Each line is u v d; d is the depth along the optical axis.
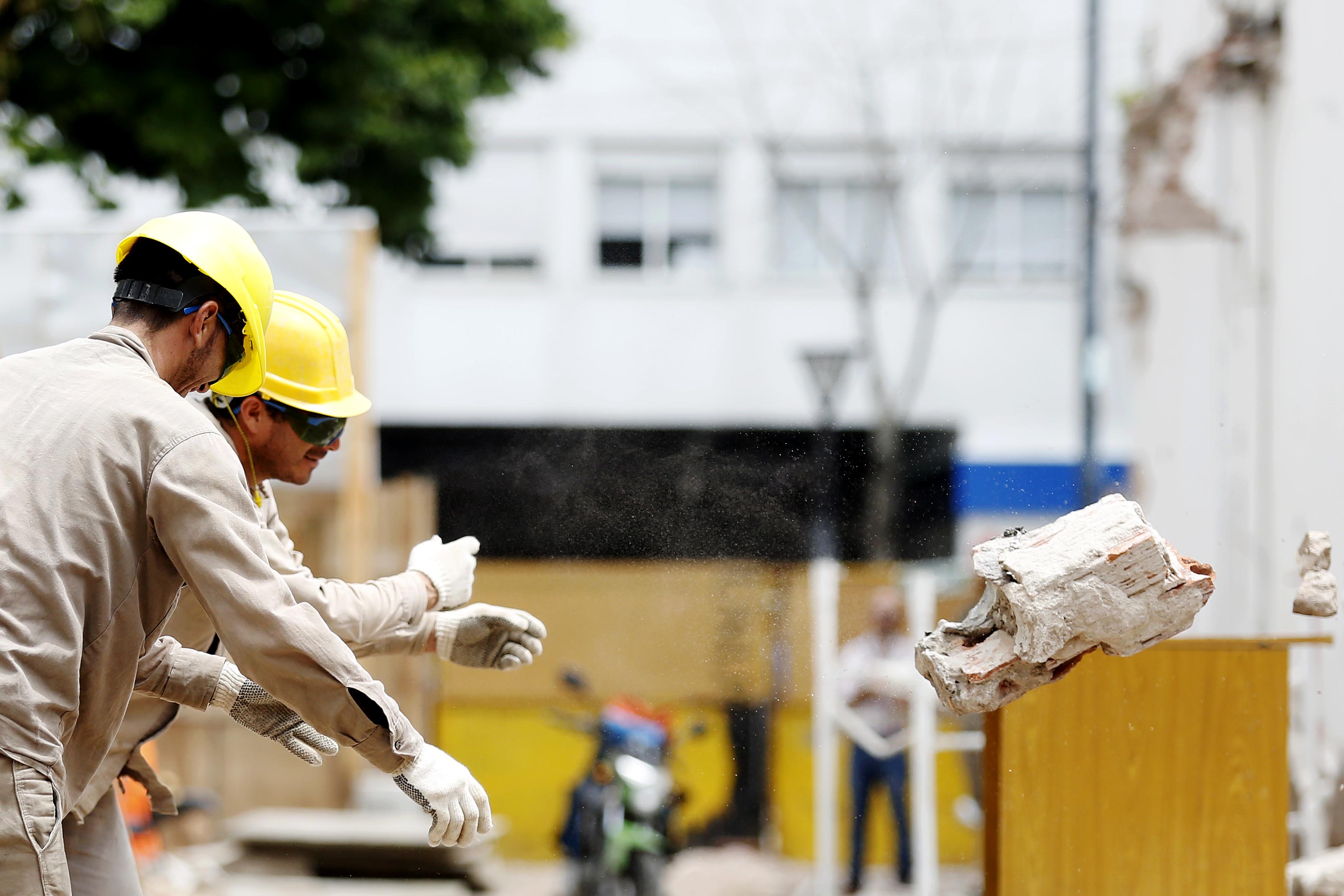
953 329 58.16
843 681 23.39
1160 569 7.98
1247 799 9.62
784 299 59.72
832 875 22.73
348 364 10.50
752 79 58.09
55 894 7.49
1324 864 11.03
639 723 24.22
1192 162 25.58
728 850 28.92
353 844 25.08
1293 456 19.77
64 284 24.08
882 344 58.38
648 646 30.52
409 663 27.58
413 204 41.12
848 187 58.84
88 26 32.88
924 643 8.60
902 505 52.56
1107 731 9.62
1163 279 27.80
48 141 36.22
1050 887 9.55
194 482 7.70
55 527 7.50
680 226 61.16
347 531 25.23
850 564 49.62
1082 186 50.97
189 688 9.55
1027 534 8.43
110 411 7.71
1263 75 22.34
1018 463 56.50
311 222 24.38
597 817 23.31
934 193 57.38
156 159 37.34
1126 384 54.59
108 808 10.07
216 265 8.30
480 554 34.31
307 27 37.34
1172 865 9.60
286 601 7.78
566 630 32.72
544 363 60.41
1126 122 32.56
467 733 33.41
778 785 28.81
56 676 7.52
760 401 59.62
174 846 25.09
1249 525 22.38
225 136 36.47
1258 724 9.66
